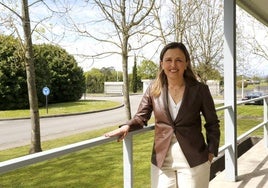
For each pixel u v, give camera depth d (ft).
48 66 113.39
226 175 16.08
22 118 76.38
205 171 8.29
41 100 108.06
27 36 29.40
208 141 8.43
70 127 57.52
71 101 130.21
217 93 122.42
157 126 8.44
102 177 20.36
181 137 8.14
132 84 190.19
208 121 8.43
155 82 8.54
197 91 8.19
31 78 29.96
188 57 8.41
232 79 15.84
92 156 25.94
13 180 20.35
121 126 8.40
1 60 98.48
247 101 17.94
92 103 118.01
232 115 15.92
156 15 37.65
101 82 199.21
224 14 15.98
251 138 29.48
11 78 99.71
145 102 8.68
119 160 24.50
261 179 16.16
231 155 15.98
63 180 20.01
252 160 19.67
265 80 129.08
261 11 20.18
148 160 23.75
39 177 20.84
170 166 8.30
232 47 15.80
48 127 58.23
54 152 6.09
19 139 46.01
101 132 43.27
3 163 5.18
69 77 128.16
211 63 56.03
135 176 19.89
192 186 8.11
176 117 8.16
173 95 8.30
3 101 99.40
